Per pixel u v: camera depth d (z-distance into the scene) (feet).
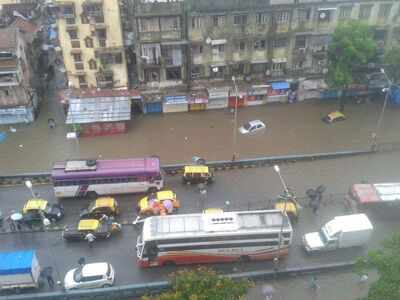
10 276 123.65
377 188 152.15
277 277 131.75
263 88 208.44
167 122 203.72
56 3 183.52
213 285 99.19
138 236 140.87
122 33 193.47
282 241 130.41
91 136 195.52
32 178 170.71
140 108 209.87
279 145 187.21
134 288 125.70
